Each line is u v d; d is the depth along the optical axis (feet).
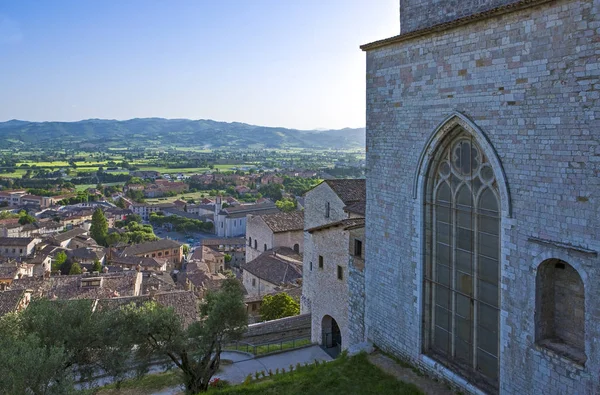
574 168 46.09
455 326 63.67
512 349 53.42
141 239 503.61
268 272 213.25
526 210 51.01
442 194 64.80
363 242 86.74
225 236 580.30
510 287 53.36
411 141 67.56
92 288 226.79
